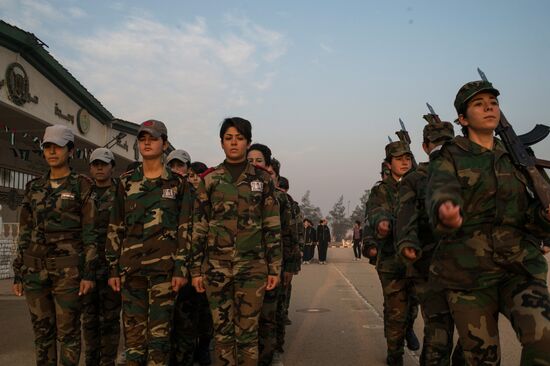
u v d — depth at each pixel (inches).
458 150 121.7
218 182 166.9
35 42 618.8
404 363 213.5
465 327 117.1
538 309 106.5
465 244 118.0
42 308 168.2
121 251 167.6
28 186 172.7
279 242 169.0
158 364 160.7
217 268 162.6
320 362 215.9
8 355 227.6
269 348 193.9
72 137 174.9
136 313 164.2
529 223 117.6
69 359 166.1
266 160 224.7
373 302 397.7
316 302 398.6
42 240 167.5
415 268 150.9
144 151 167.0
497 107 123.0
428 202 112.6
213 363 218.1
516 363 206.8
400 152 197.8
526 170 118.6
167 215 166.6
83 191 170.2
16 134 755.4
